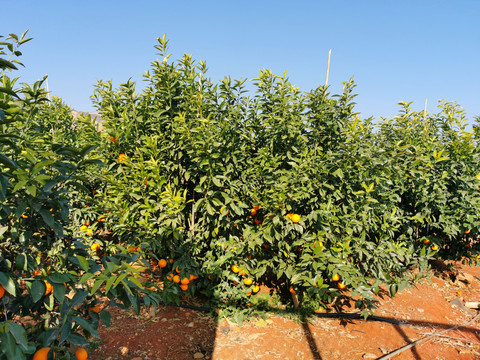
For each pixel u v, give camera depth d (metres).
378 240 4.33
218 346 3.44
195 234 4.31
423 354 3.55
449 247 5.91
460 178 5.12
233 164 3.99
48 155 1.83
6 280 1.43
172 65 3.96
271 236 3.83
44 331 1.77
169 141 3.89
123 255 2.04
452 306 4.95
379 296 4.91
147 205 3.60
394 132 5.55
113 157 3.95
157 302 2.02
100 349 3.21
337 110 3.86
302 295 4.32
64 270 1.97
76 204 4.46
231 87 4.10
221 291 4.13
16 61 1.99
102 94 4.15
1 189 1.42
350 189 3.79
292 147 3.80
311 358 3.36
